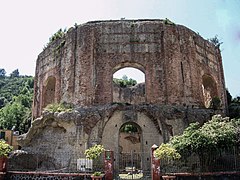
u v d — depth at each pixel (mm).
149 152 26234
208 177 19703
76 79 29906
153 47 30266
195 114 27500
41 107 34562
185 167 22828
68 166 25359
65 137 26797
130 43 30406
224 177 20156
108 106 27250
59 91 31625
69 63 30922
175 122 26781
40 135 28953
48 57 34969
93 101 28703
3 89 92188
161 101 28828
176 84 29344
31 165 26297
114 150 26172
